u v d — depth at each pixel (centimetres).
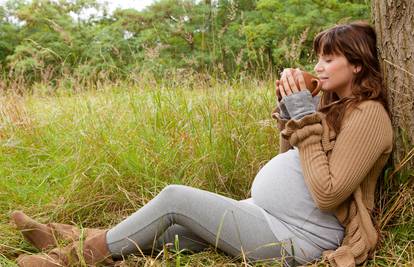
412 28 247
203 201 223
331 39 231
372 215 247
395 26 250
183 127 363
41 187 334
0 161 379
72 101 502
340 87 235
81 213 302
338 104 224
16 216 241
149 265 219
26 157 388
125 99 452
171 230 242
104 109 431
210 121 341
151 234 226
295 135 218
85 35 1330
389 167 259
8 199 321
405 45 249
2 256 253
